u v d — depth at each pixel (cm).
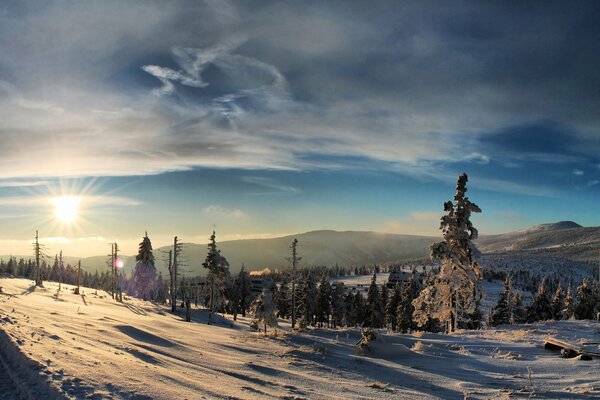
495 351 1817
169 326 2491
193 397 834
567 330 2414
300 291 6988
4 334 1220
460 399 1038
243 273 8169
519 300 6694
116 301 5741
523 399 1016
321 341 2105
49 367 901
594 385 1120
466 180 3353
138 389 827
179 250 5738
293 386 1094
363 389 1120
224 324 5256
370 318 6944
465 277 3266
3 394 792
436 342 2108
